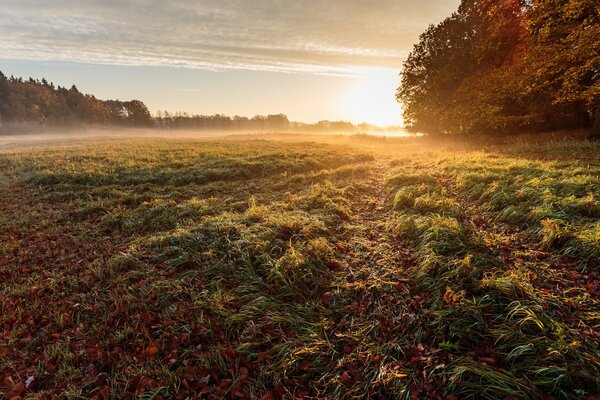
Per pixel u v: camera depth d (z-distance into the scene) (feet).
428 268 17.56
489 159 46.11
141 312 16.24
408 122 119.85
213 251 21.24
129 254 22.06
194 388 12.11
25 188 43.80
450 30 96.43
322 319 15.21
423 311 14.82
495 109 69.62
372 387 11.52
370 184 42.91
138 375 12.68
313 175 48.44
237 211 31.78
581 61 48.62
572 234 18.57
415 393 11.02
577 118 76.13
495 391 10.61
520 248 19.54
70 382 12.59
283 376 12.40
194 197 37.37
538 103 69.05
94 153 76.43
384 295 16.52
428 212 26.86
